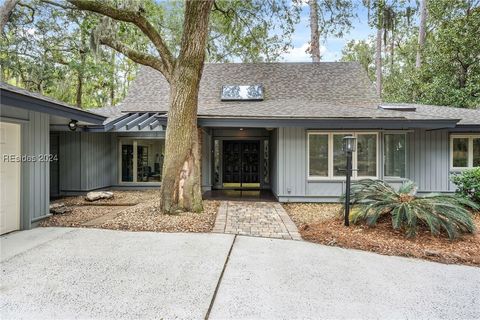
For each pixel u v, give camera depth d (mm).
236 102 10766
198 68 6383
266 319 2539
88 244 4418
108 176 11328
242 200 8867
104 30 7172
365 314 2635
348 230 5184
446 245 4465
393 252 4211
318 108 9062
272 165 10602
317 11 12773
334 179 8500
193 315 2582
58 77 12547
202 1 6062
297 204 8344
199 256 3975
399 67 23828
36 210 5555
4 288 3006
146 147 11508
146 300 2811
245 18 10430
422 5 15586
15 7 10977
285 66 12836
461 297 2957
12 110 5000
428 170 9000
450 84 13352
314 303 2809
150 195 9914
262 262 3807
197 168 6629
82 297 2846
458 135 8977
